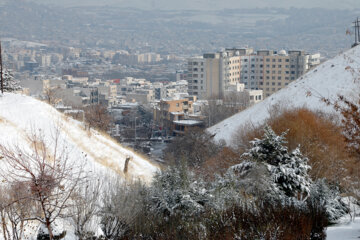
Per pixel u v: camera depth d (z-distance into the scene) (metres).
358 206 27.48
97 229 18.77
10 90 51.00
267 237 17.41
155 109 147.50
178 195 23.77
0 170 18.72
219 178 26.48
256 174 24.94
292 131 41.84
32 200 16.42
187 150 63.81
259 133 49.75
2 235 15.97
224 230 19.25
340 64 75.75
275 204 22.03
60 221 17.52
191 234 20.09
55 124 30.17
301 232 17.98
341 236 19.44
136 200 21.69
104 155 31.41
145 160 37.53
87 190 19.58
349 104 20.45
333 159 34.50
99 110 65.19
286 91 78.12
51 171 17.17
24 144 23.66
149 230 21.08
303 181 25.27
